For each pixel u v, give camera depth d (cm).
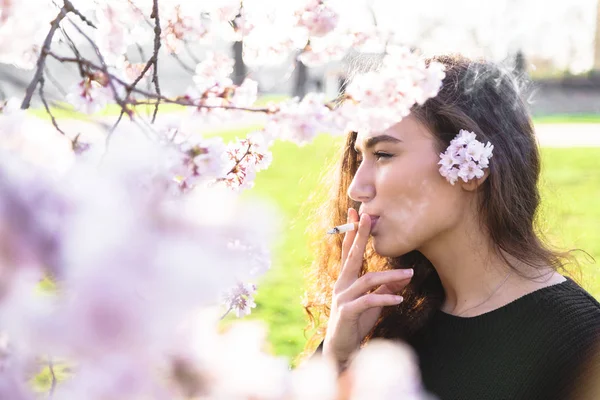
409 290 191
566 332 161
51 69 119
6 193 48
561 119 2036
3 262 48
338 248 217
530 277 171
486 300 172
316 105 117
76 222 48
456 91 171
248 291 137
